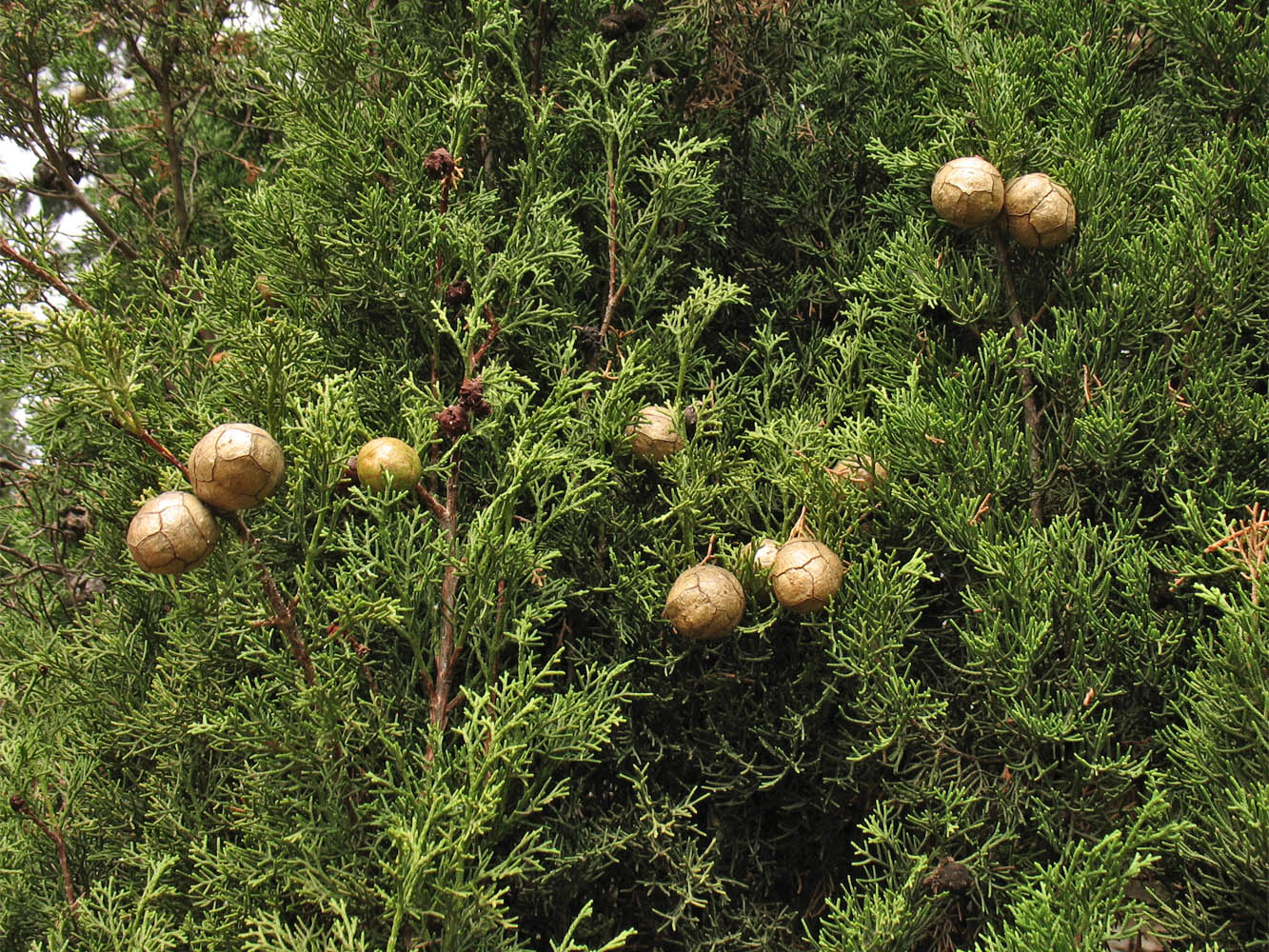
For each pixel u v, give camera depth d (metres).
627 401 0.76
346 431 0.68
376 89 0.85
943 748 0.74
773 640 0.78
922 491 0.75
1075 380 0.76
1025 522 0.75
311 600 0.71
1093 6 0.84
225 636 0.75
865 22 0.91
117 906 0.71
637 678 0.78
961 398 0.77
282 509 0.71
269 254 0.81
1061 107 0.81
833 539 0.76
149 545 0.62
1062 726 0.70
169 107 1.04
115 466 0.81
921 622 0.78
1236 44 0.79
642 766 0.77
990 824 0.73
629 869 0.78
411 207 0.79
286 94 0.83
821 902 0.80
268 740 0.68
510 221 0.85
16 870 0.76
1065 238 0.76
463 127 0.80
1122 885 0.65
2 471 0.94
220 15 1.04
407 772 0.68
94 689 0.79
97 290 0.75
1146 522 0.75
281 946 0.65
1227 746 0.67
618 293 0.81
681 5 0.90
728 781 0.78
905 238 0.80
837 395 0.81
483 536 0.70
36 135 0.97
